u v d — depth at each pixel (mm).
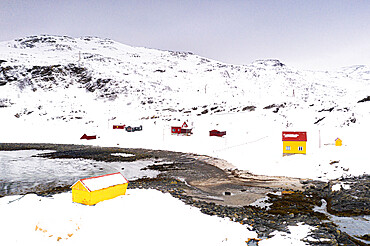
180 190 28203
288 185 30062
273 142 51875
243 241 15383
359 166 31766
